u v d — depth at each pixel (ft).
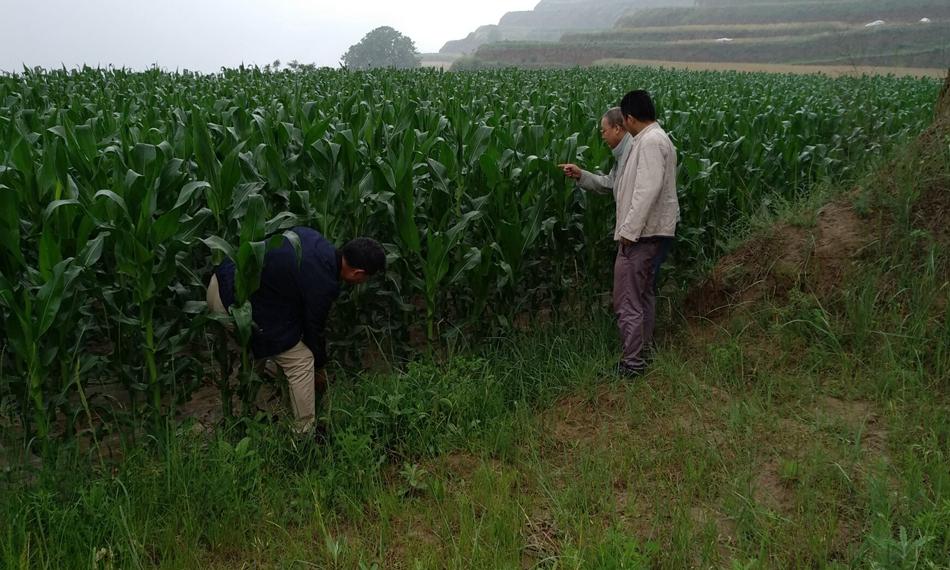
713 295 18.51
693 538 10.50
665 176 15.42
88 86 42.96
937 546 9.62
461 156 17.84
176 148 17.15
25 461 11.94
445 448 13.48
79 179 14.47
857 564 9.55
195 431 13.47
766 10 495.41
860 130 28.86
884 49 333.62
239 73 64.23
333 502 11.96
